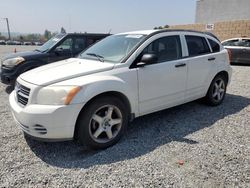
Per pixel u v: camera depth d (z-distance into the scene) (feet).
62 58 24.57
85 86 10.91
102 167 10.26
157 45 14.07
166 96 14.37
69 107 10.50
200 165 10.36
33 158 11.01
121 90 12.00
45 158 11.03
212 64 17.29
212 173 9.80
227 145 12.15
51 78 11.10
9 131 13.79
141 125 14.78
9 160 10.77
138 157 11.04
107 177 9.58
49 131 10.52
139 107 13.16
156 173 9.80
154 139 12.87
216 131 13.87
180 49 15.26
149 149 11.78
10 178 9.48
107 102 11.68
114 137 12.19
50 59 23.85
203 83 16.87
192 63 15.57
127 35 15.07
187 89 15.66
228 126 14.60
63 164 10.53
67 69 12.21
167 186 9.03
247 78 30.35
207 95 17.88
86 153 11.50
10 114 16.71
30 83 11.12
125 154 11.32
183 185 9.08
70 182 9.29
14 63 22.30
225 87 19.12
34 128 10.64
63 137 10.78
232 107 18.28
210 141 12.60
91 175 9.71
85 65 12.70
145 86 13.11
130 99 12.56
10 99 12.60
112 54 13.67
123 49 13.60
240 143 12.38
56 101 10.51
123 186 9.04
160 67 13.70
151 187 8.98
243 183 9.21
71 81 10.97
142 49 13.24
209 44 17.56
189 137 13.08
